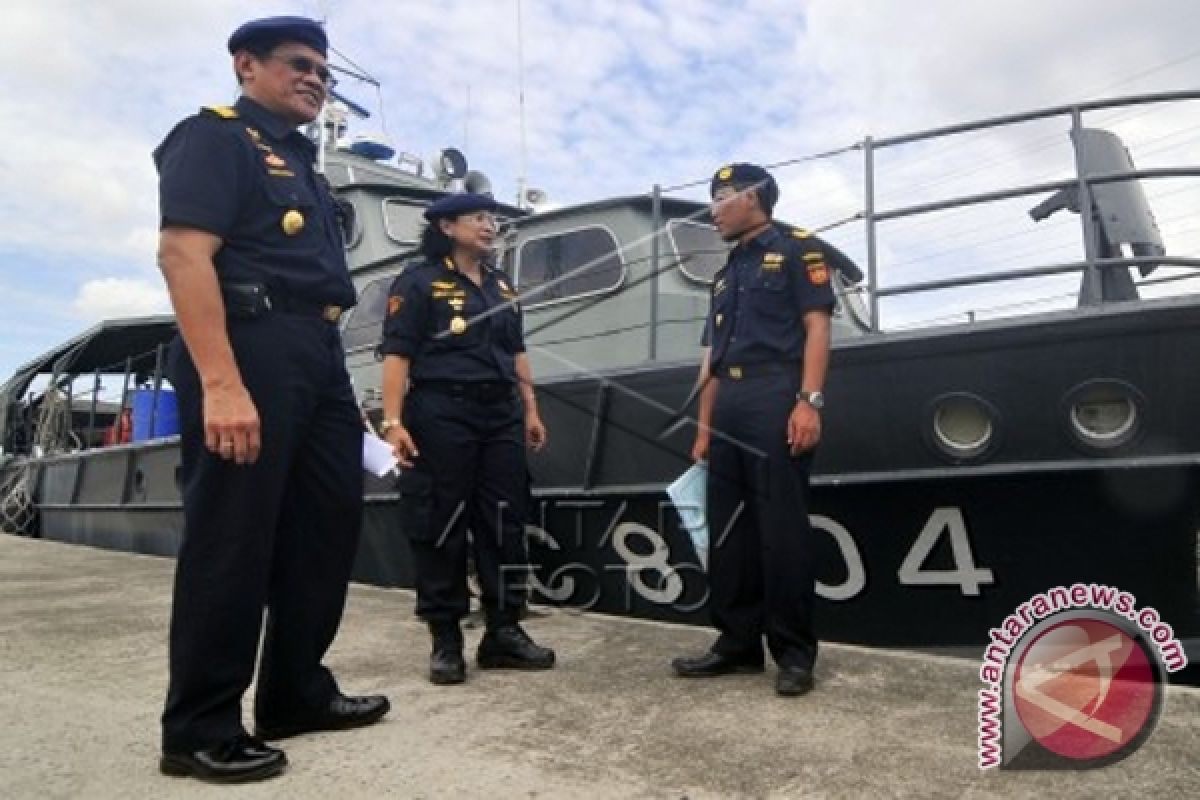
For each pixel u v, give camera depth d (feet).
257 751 6.63
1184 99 10.00
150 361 26.32
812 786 6.30
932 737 7.32
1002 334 9.98
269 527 6.81
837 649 10.41
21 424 32.35
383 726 7.75
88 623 12.66
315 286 7.11
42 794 6.22
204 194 6.48
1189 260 9.95
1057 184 10.36
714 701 8.42
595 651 10.71
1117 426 9.62
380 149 25.26
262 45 7.26
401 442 9.58
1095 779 6.40
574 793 6.19
